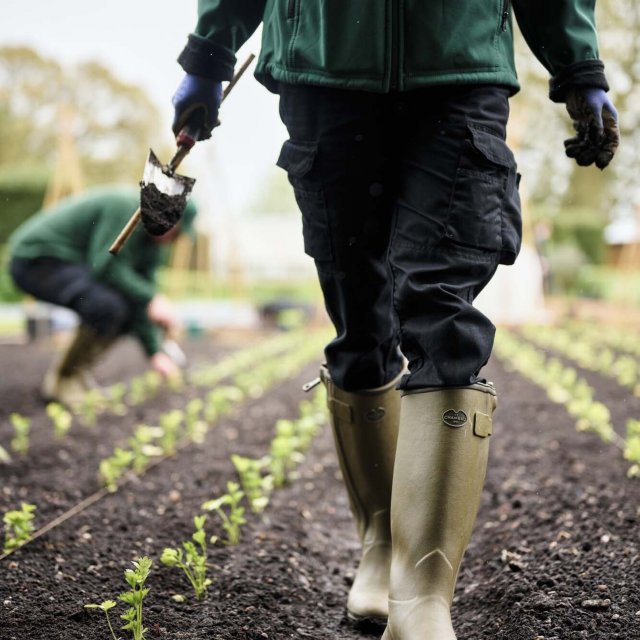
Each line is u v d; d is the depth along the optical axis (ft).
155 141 105.29
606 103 5.64
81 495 10.48
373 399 6.52
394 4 5.25
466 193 5.23
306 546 8.65
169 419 13.42
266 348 33.42
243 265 49.47
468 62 5.27
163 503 10.08
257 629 6.20
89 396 16.51
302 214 6.01
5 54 97.76
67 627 6.13
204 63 6.09
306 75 5.52
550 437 13.87
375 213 5.75
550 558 7.34
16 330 43.91
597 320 46.88
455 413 5.11
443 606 5.05
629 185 56.34
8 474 11.60
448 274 5.24
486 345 5.18
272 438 14.64
